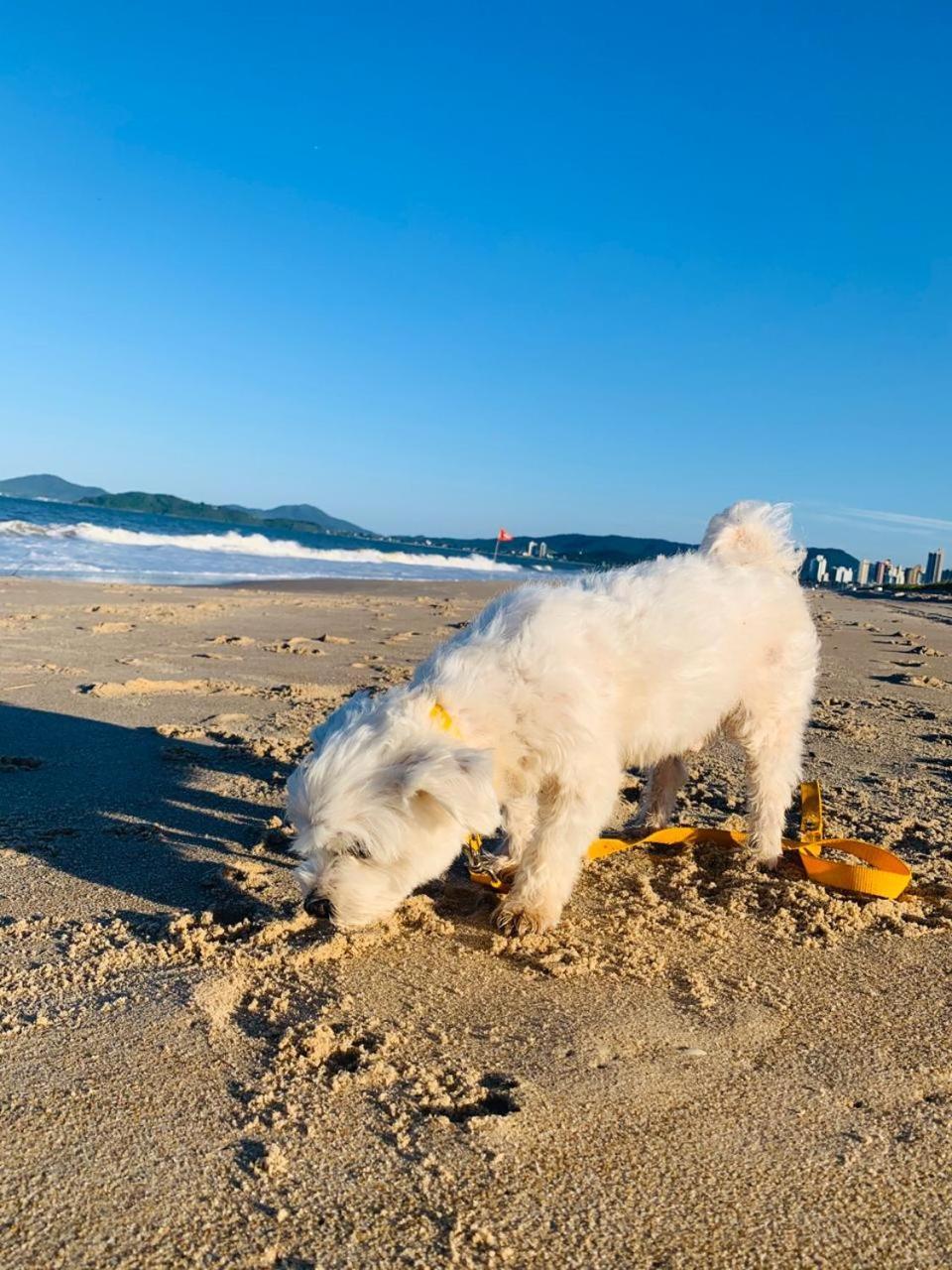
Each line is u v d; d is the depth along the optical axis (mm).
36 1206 431
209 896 810
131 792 1078
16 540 6238
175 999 629
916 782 1250
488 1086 542
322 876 688
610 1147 486
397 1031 602
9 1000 626
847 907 825
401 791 684
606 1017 631
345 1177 456
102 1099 516
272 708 1530
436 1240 417
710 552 996
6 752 1215
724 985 686
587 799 773
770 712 950
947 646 2898
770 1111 525
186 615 2746
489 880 875
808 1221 437
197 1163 464
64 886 818
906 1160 484
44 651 1984
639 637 831
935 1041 610
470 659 780
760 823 953
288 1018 615
